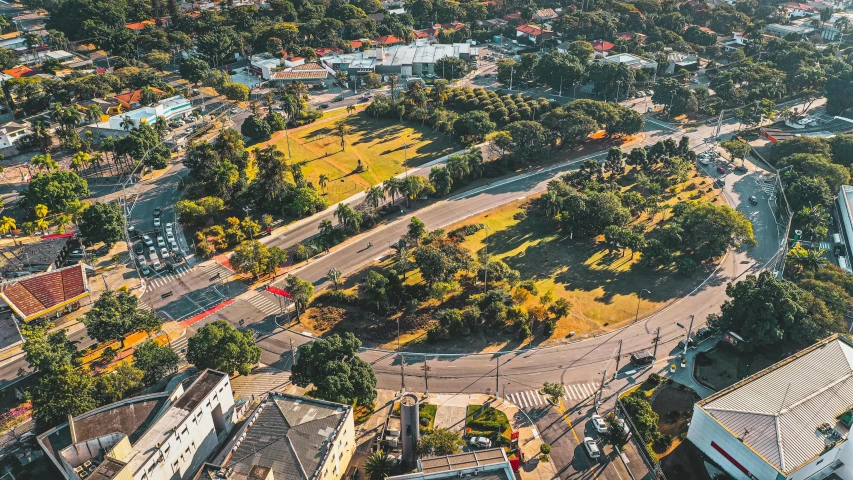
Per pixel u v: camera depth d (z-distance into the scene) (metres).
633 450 148.25
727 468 141.50
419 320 193.25
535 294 196.25
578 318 193.62
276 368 175.62
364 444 151.50
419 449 138.38
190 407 142.12
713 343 183.00
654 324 190.88
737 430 137.50
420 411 159.00
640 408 150.88
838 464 140.75
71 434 133.50
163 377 171.50
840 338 165.12
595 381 169.88
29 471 143.75
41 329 178.00
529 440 152.00
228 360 163.88
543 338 186.00
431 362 177.50
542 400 164.12
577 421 157.38
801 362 157.12
